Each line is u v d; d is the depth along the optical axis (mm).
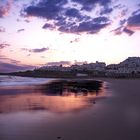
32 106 21344
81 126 13664
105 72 172000
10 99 26844
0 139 11219
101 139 11312
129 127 13461
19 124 14102
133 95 32500
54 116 16594
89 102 24484
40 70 182625
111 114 17406
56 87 46844
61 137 11555
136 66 184500
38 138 11383
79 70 181750
